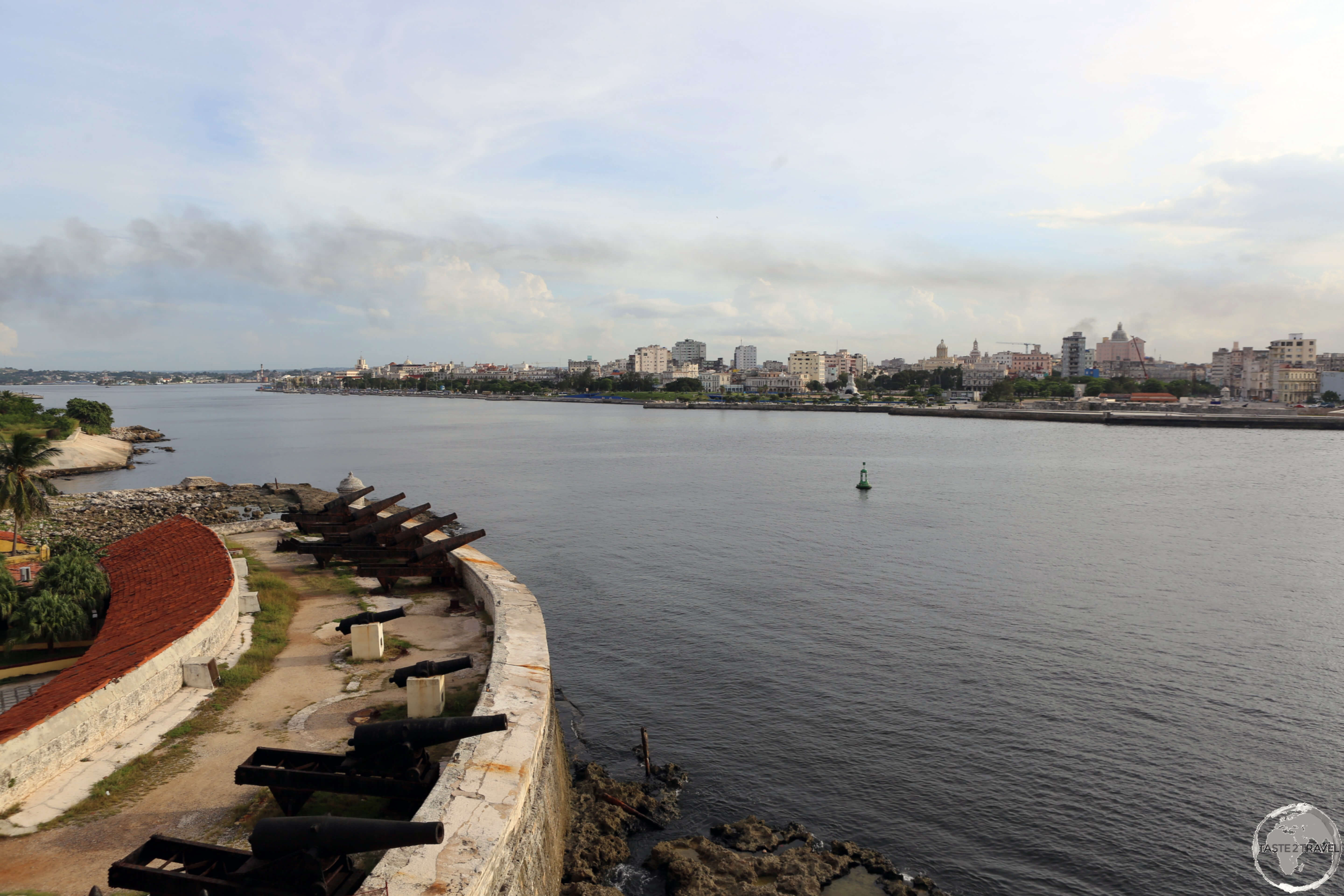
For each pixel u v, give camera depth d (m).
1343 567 50.41
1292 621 39.06
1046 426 191.62
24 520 46.38
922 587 45.38
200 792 14.05
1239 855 20.67
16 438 45.88
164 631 20.48
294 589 27.83
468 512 71.75
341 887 10.75
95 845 12.40
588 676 32.09
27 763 13.70
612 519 67.88
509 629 21.16
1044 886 19.59
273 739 16.06
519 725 15.82
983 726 27.59
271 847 10.35
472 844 11.80
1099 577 47.72
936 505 75.12
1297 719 28.06
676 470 104.69
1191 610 41.03
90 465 111.19
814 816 22.48
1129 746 26.14
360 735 13.33
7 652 25.72
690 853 20.55
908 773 24.61
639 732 27.34
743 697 29.98
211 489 86.44
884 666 33.00
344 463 117.19
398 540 30.52
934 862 20.47
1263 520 67.38
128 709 16.45
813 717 28.31
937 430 183.12
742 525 65.06
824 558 52.84
